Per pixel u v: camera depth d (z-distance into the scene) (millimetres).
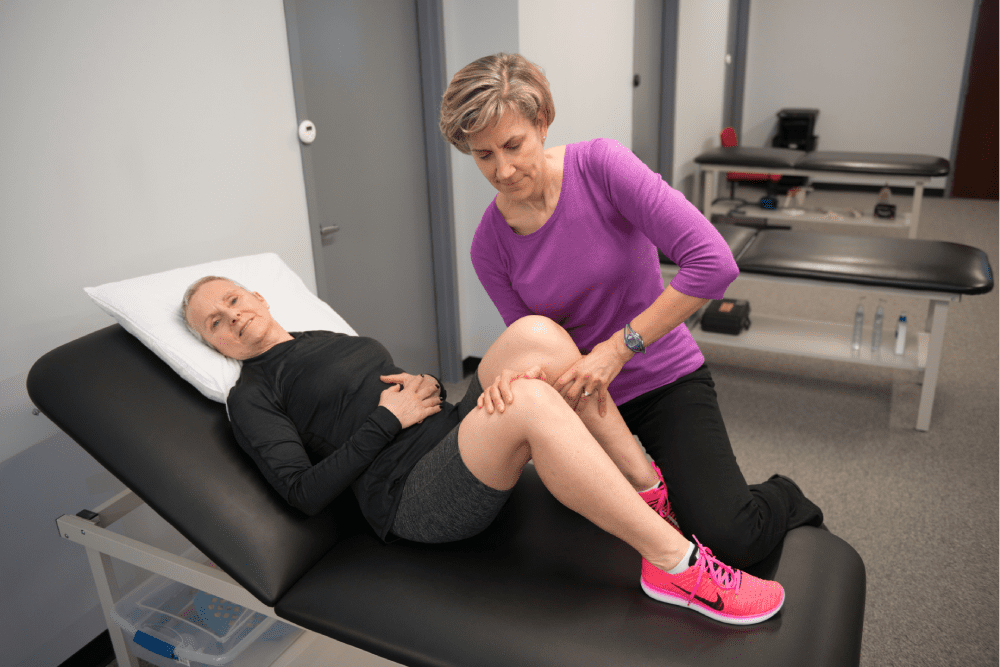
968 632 1731
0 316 1489
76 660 1754
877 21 6551
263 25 2004
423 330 3152
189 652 1415
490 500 1290
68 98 1546
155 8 1701
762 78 7125
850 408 2947
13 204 1479
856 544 2080
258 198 2076
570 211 1300
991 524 2146
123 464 1340
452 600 1235
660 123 5137
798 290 4438
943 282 2547
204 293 1520
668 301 1241
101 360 1457
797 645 1117
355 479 1367
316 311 1776
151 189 1756
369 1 2500
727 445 1433
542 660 1109
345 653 1487
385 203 2748
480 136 1126
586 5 3518
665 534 1175
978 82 6281
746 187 7199
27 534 1604
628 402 1493
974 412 2861
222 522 1312
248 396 1449
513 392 1207
